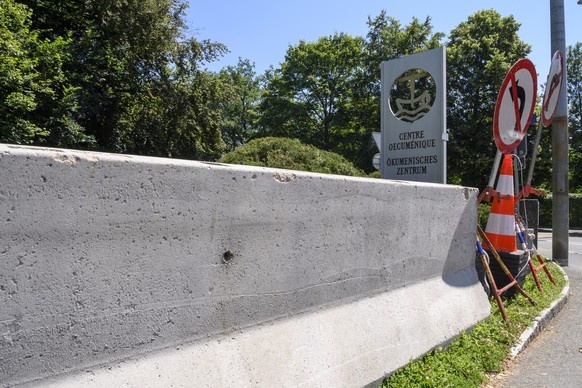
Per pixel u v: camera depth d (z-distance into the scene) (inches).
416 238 186.5
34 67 621.9
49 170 81.9
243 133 2148.1
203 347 106.6
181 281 102.7
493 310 238.1
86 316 87.3
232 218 113.3
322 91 1704.0
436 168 288.8
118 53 855.7
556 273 373.1
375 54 1581.0
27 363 79.7
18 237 78.4
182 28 942.4
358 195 154.6
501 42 1300.4
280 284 126.5
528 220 440.1
